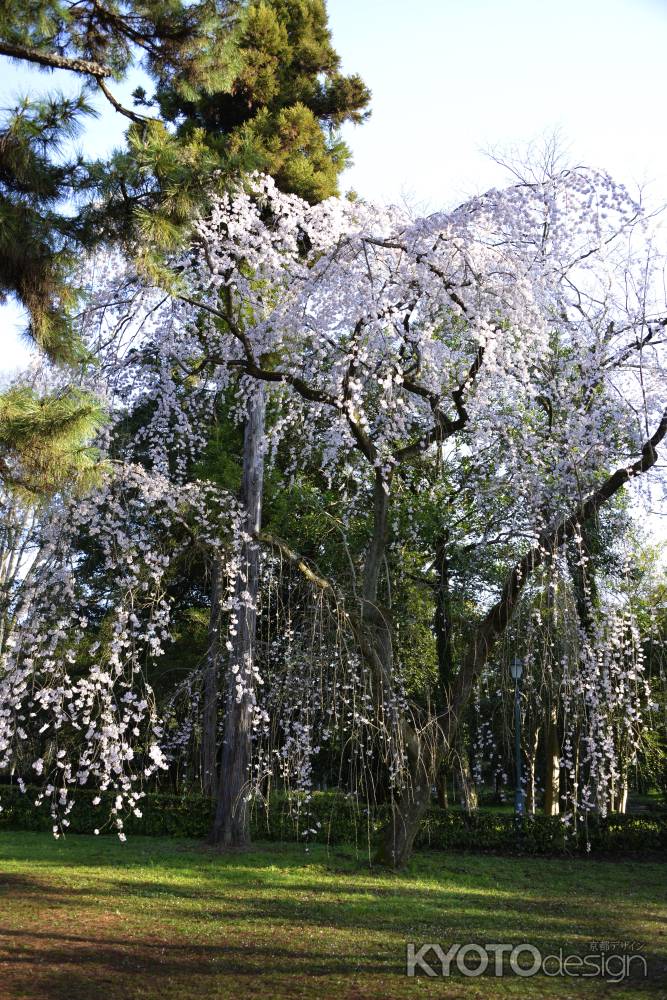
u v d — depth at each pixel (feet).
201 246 25.05
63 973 16.75
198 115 38.86
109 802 44.01
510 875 32.71
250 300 28.14
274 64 38.86
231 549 28.66
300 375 26.81
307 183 37.52
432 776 30.73
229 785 35.91
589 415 25.08
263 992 15.72
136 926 21.29
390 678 28.04
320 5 41.52
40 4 15.83
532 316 24.67
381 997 15.55
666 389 24.38
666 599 28.19
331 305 25.43
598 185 23.07
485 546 37.60
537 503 26.37
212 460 44.11
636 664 26.11
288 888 27.27
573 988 16.55
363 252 25.09
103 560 34.73
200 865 31.35
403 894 26.89
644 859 39.04
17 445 14.25
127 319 27.12
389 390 24.80
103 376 27.27
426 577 45.06
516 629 29.96
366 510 37.14
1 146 14.97
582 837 40.70
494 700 38.19
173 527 31.78
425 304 25.64
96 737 21.79
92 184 15.67
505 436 26.48
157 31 17.40
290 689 27.96
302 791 30.78
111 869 30.25
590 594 28.12
